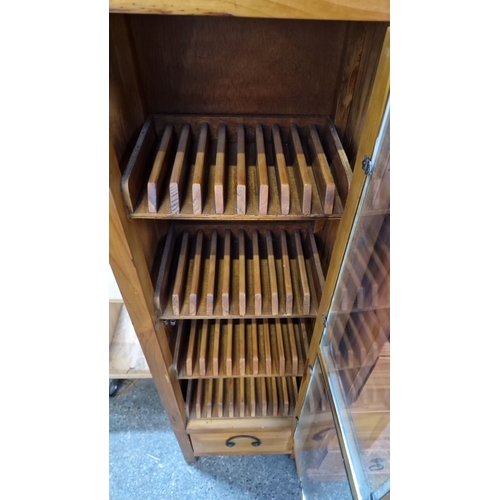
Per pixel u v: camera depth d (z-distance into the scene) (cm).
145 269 62
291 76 64
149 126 63
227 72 64
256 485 115
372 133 39
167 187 59
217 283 73
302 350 86
